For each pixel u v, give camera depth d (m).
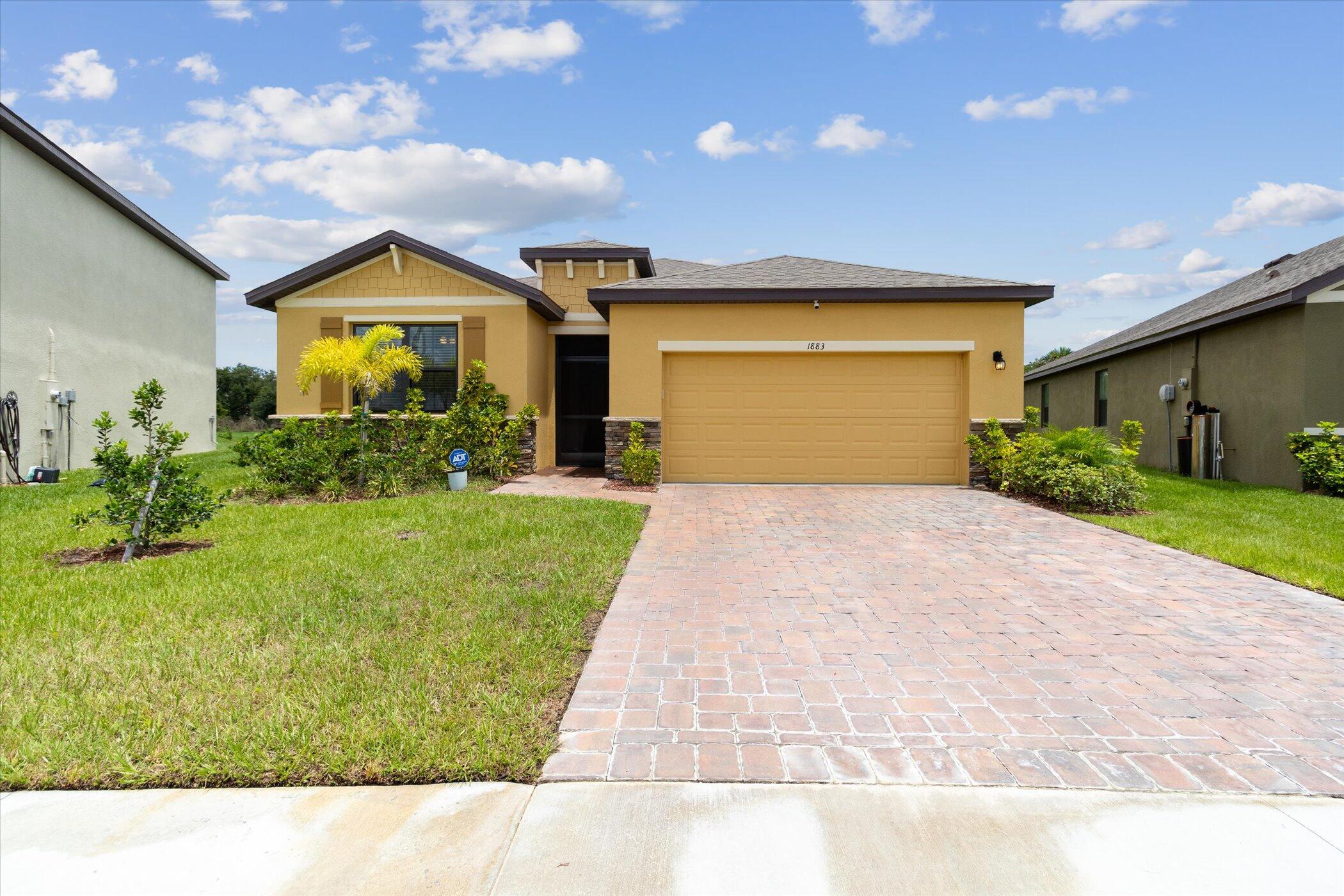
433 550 6.71
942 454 12.31
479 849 2.53
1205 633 4.76
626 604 5.38
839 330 12.12
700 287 12.01
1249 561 6.58
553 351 15.23
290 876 2.39
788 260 14.54
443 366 13.43
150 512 6.66
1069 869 2.44
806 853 2.51
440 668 3.98
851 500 10.65
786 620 5.00
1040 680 3.98
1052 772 3.03
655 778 2.96
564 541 7.12
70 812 2.74
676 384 12.46
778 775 2.98
